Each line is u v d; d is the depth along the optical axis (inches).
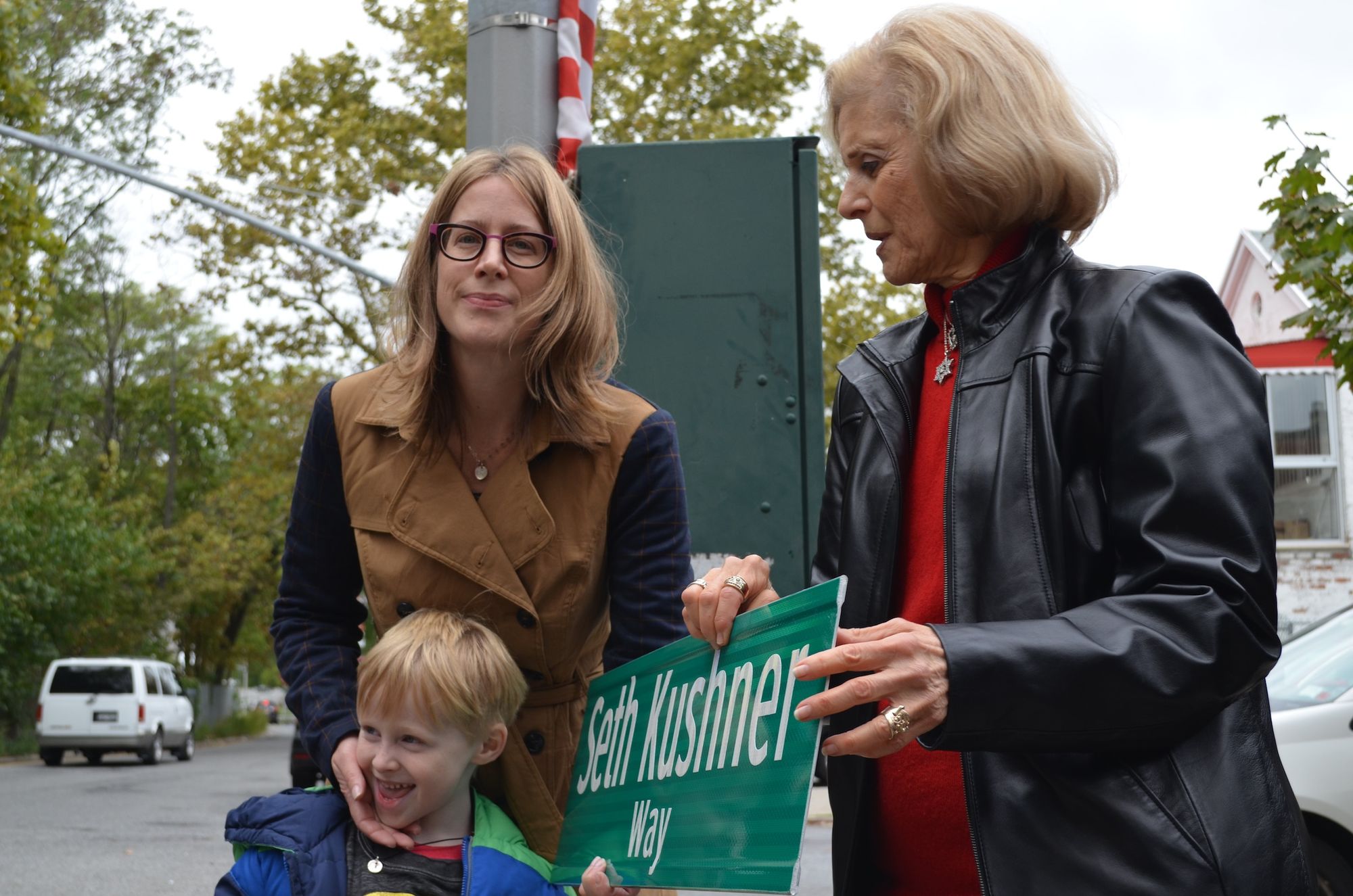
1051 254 70.9
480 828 85.5
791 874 59.1
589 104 185.2
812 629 61.3
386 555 88.5
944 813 69.8
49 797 618.5
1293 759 207.9
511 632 87.9
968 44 70.8
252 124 941.2
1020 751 58.6
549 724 90.4
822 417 165.5
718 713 67.9
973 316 70.9
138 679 995.9
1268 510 60.6
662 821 70.7
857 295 850.8
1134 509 61.8
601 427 87.7
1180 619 57.7
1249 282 995.9
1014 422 66.9
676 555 88.7
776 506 164.4
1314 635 237.0
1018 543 65.3
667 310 167.2
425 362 86.5
